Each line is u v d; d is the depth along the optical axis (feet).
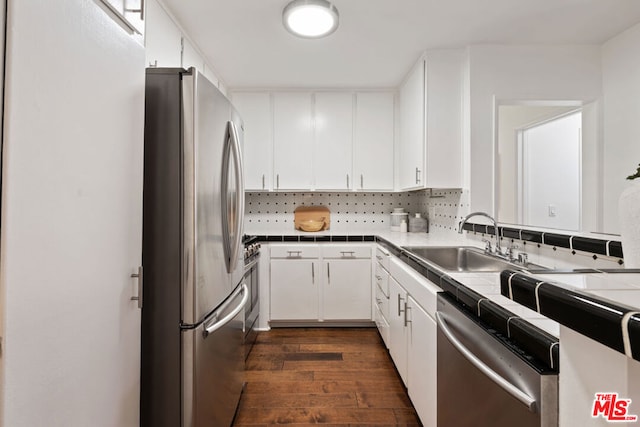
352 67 8.66
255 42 7.24
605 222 5.04
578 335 1.76
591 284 1.75
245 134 10.15
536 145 6.27
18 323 1.86
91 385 2.52
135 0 3.16
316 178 10.25
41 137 2.01
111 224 2.77
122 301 2.95
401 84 9.81
